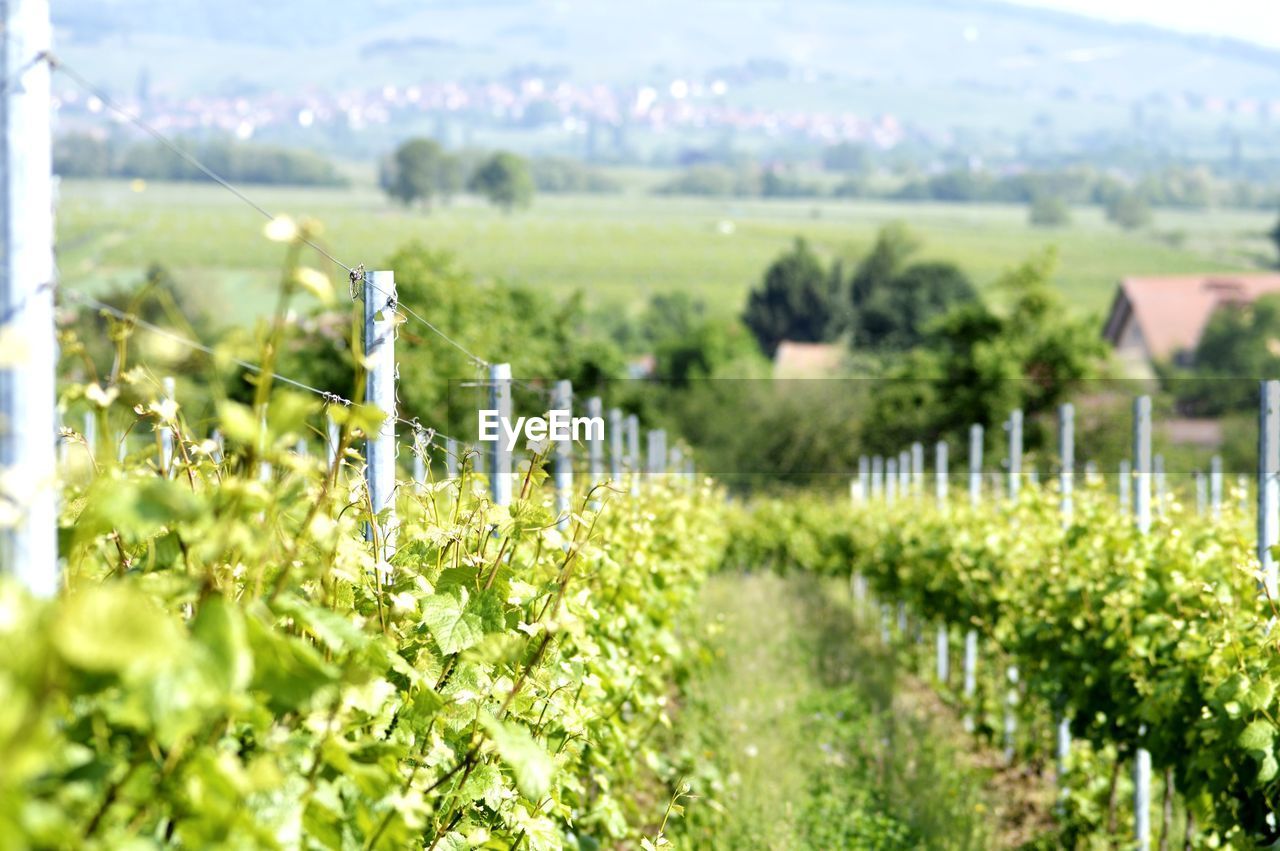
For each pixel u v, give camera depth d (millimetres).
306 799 3711
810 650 23297
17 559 3145
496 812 5691
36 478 3135
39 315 3248
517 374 66938
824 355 161500
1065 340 81375
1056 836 13609
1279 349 141250
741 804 12258
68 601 2891
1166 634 10500
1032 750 16266
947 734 17516
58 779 2971
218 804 3148
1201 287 155125
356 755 4004
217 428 4539
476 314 58625
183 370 4457
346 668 3744
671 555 14422
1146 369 140875
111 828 3115
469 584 5352
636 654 10750
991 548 16812
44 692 2654
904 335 162750
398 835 4074
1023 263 84812
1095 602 12188
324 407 5094
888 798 13641
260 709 3537
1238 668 8172
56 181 3578
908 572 23562
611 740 9203
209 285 161375
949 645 22125
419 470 7070
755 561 49594
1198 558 10516
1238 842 8500
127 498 3074
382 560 5133
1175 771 9867
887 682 19891
